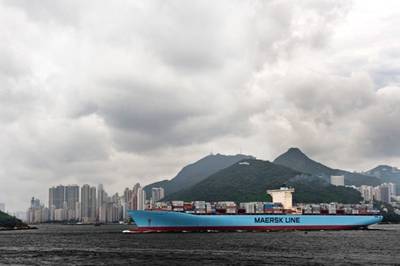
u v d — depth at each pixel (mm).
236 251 130875
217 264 102875
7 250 148625
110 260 112625
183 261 108688
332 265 100625
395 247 146375
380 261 108312
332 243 161500
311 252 128250
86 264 106062
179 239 178875
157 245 153625
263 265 100438
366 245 153625
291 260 109375
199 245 151125
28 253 136125
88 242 183000
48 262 111188
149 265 102812
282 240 174125
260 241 167875
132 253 128750
